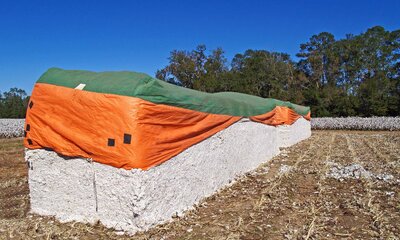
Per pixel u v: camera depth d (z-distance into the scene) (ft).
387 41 220.23
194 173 19.33
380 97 144.15
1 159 38.37
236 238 14.20
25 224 16.07
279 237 14.46
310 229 14.85
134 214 14.79
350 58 219.20
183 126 17.98
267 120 36.06
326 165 31.68
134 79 15.17
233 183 24.85
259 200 20.13
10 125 82.94
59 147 16.70
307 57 224.74
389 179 24.90
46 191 17.65
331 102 150.92
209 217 17.16
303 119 67.31
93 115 15.55
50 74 17.70
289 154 41.83
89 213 16.20
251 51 223.92
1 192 22.50
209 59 185.78
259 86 179.11
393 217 16.66
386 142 57.62
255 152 31.63
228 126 24.44
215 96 22.76
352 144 55.36
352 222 16.17
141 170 14.83
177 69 178.81
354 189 22.48
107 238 14.38
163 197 16.26
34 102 17.70
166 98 16.20
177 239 14.19
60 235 14.75
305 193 21.79
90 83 16.07
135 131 14.67
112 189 15.33
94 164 15.85
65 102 16.43
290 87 202.08
